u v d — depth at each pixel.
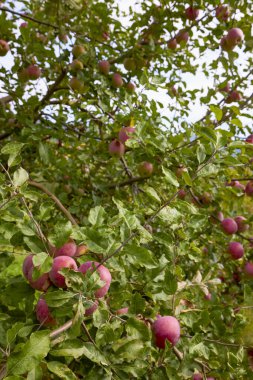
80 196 3.59
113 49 3.57
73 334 1.09
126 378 1.30
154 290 1.62
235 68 3.39
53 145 4.11
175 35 3.62
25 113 3.27
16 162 1.38
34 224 1.35
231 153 1.92
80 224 2.93
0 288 1.64
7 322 1.41
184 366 1.45
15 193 1.35
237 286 3.44
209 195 3.26
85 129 4.03
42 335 1.03
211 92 3.29
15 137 3.59
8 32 3.53
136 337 1.28
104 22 3.53
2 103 3.53
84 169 3.85
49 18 3.79
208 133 1.74
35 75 3.44
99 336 1.24
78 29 3.48
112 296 1.49
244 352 1.53
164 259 1.69
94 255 1.51
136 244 1.42
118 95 3.21
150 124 2.52
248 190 3.30
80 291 1.17
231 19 3.47
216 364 1.52
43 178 3.70
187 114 3.53
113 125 3.00
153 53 3.48
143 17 3.53
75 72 3.27
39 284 1.32
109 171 3.83
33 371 1.04
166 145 2.30
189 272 2.88
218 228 3.17
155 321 1.54
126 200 3.59
